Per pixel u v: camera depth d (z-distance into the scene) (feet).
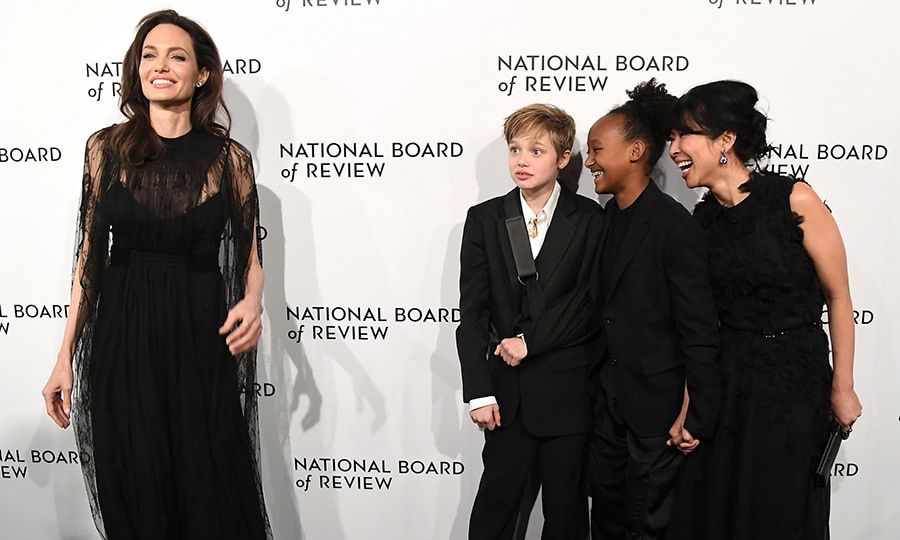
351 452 7.23
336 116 6.68
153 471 5.86
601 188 5.64
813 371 5.20
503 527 6.23
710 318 5.19
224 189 5.83
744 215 5.16
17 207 6.93
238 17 6.57
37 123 6.79
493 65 6.51
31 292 7.07
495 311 6.01
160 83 5.57
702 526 5.55
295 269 6.95
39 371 7.21
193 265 5.82
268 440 7.24
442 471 7.19
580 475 6.05
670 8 6.36
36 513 7.47
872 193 6.53
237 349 5.81
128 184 5.61
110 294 5.79
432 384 7.05
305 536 7.38
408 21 6.50
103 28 6.65
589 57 6.46
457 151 6.66
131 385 5.76
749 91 5.22
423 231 6.81
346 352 7.06
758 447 5.26
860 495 6.98
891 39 6.31
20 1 6.62
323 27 6.55
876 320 6.72
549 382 5.85
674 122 5.38
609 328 5.55
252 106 6.70
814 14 6.30
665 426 5.50
